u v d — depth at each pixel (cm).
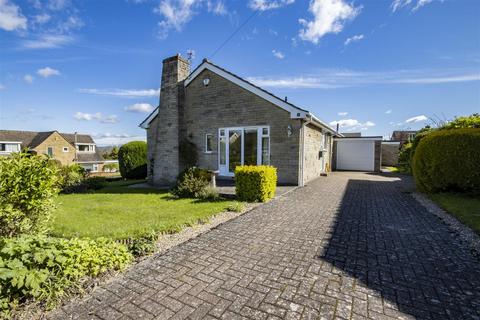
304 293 252
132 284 271
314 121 1111
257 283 271
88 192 959
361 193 830
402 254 345
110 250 315
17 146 3491
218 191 811
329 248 366
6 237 317
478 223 468
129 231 429
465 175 713
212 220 515
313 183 1077
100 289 261
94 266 282
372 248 366
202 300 242
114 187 1122
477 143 697
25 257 238
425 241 394
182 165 1120
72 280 263
